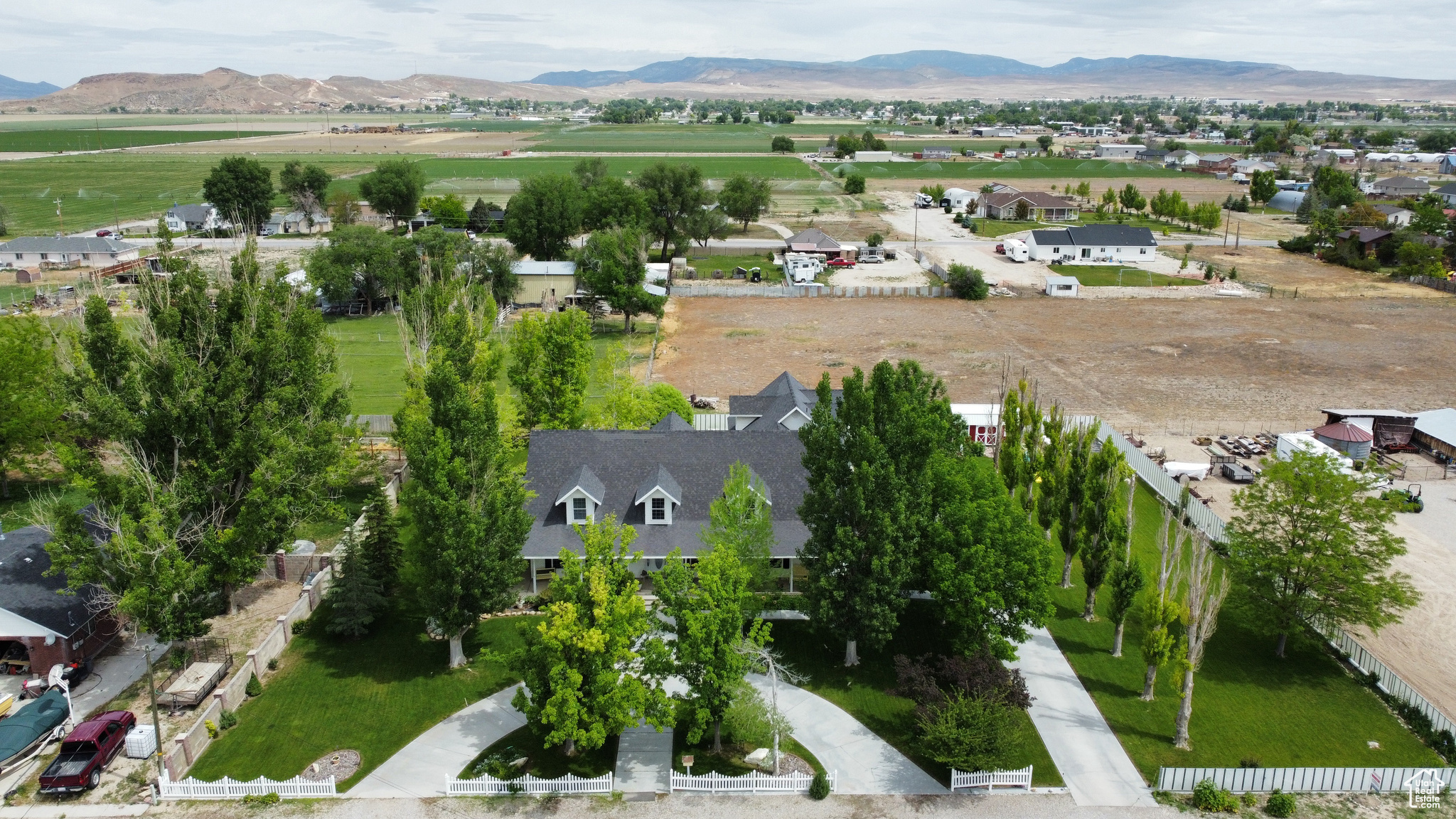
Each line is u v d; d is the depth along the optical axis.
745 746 43.31
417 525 46.97
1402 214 199.12
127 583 46.12
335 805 38.94
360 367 105.00
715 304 141.88
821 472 47.34
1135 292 147.62
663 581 42.12
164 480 48.75
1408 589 50.00
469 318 75.50
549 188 153.88
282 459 50.12
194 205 193.62
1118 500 55.19
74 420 59.94
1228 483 75.00
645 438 60.03
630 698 39.91
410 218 193.75
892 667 49.28
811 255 170.62
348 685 47.66
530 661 41.28
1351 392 99.00
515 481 49.66
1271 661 50.50
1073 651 51.47
